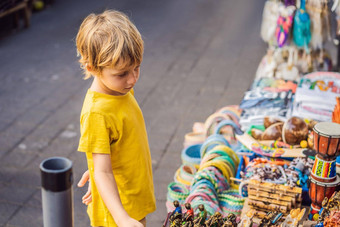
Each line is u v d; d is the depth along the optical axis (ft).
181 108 15.90
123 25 5.23
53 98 16.80
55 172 4.32
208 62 19.81
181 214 6.22
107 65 5.11
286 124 8.73
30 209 11.04
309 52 11.50
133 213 6.18
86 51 5.24
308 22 11.01
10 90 17.39
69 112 15.81
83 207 11.03
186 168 9.82
